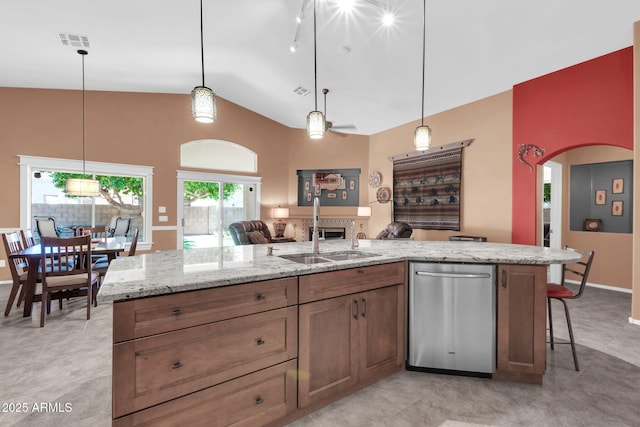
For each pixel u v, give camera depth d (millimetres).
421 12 3287
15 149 4750
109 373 2154
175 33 3932
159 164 5812
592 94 3623
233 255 2129
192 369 1337
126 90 5496
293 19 3695
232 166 6742
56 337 2756
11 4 3102
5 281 4699
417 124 5949
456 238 4793
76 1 3141
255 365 1511
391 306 2104
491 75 4219
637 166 3172
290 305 1621
